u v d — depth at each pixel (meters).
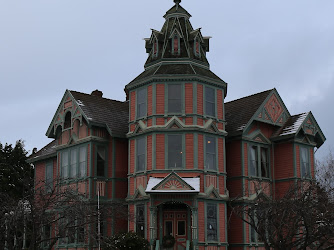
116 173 34.66
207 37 36.69
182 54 33.94
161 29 36.09
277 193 34.19
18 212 21.19
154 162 31.38
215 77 33.84
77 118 35.53
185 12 36.00
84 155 34.84
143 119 32.81
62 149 37.31
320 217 21.52
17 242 23.25
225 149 35.00
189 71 32.44
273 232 23.62
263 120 35.41
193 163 31.12
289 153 35.31
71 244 34.41
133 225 31.78
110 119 35.62
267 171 35.75
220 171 32.44
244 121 34.81
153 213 30.23
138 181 32.31
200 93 32.44
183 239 31.08
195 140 31.39
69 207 22.33
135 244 29.11
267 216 22.64
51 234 36.25
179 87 32.38
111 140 35.09
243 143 34.25
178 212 31.53
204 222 30.67
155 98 32.31
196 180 30.55
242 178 33.62
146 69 35.22
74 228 22.77
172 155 31.48
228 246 33.44
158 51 34.75
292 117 37.25
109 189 34.41
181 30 35.03
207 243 30.45
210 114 32.88
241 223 33.06
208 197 31.11
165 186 30.08
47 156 41.91
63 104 37.56
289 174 35.00
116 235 30.27
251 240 33.03
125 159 35.34
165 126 31.64
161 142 31.64
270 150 36.19
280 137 35.59
